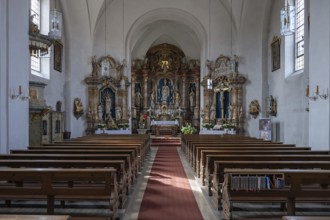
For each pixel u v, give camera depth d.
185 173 11.93
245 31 23.62
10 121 11.33
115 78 25.05
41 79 18.23
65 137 21.42
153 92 32.28
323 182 5.74
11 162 7.09
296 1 18.98
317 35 12.10
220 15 24.91
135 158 10.66
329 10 11.27
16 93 11.77
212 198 8.12
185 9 25.03
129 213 6.89
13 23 11.61
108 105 25.05
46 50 13.81
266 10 22.16
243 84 23.69
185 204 7.62
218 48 25.00
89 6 22.80
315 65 12.24
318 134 11.98
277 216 6.59
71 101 22.58
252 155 8.39
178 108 31.69
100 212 6.89
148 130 30.72
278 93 20.77
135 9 25.19
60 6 21.39
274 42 21.19
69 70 22.53
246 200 5.90
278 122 20.77
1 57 10.90
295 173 5.69
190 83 32.47
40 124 16.30
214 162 7.46
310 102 12.61
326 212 6.91
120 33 25.25
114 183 6.01
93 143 12.91
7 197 5.81
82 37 23.33
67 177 5.77
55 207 7.21
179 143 23.98
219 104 25.17
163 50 32.78
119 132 24.31
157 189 9.23
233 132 23.45
